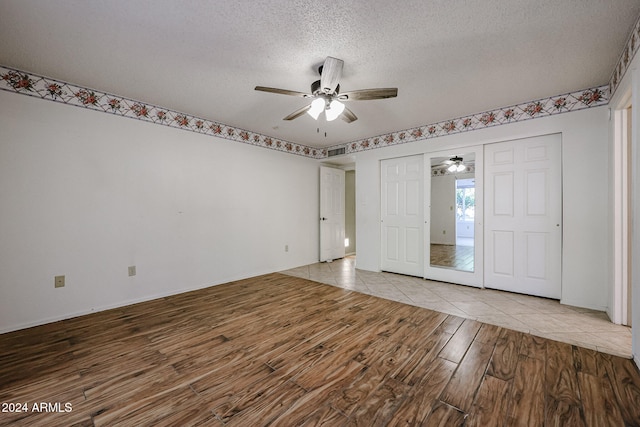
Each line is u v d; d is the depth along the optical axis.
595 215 2.76
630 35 1.90
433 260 4.13
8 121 2.39
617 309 2.43
